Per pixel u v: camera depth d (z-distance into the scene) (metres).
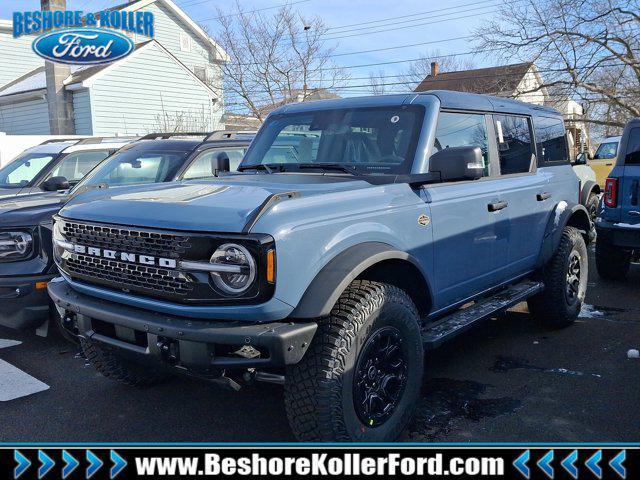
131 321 3.21
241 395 4.54
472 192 4.39
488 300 4.94
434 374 4.80
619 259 7.65
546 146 5.79
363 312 3.25
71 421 4.12
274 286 2.95
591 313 6.50
